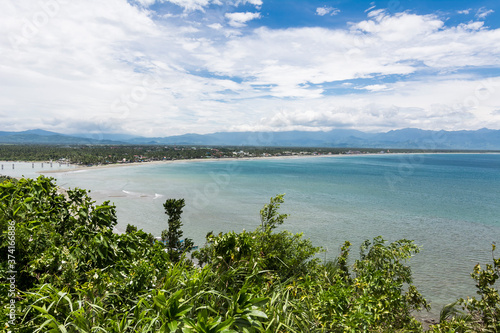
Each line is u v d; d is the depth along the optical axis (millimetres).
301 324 3314
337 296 3879
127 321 2836
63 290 3367
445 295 20453
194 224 42125
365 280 4984
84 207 5633
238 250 4293
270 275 4375
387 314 4551
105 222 5605
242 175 126000
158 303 2621
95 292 3732
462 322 5250
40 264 3977
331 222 44250
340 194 75062
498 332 5082
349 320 3576
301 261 5508
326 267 5680
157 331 2496
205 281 3408
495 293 5473
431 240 35750
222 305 3211
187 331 2395
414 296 6090
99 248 4684
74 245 4863
